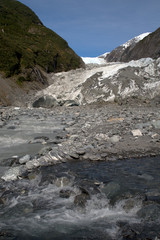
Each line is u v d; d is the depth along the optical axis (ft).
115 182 20.51
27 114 72.84
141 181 21.98
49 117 66.59
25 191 20.13
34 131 46.52
